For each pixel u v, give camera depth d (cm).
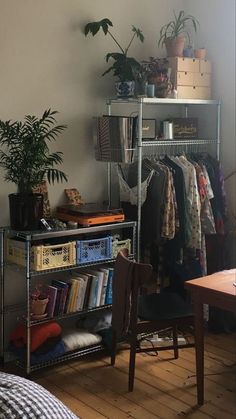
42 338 330
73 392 313
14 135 320
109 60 390
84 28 375
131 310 305
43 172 328
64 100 371
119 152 363
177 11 431
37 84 356
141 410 292
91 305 356
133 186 388
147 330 311
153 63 384
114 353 348
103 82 389
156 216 371
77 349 353
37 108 358
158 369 343
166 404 299
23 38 346
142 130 378
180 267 405
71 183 381
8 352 345
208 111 434
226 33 414
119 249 365
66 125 373
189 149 439
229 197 425
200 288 280
